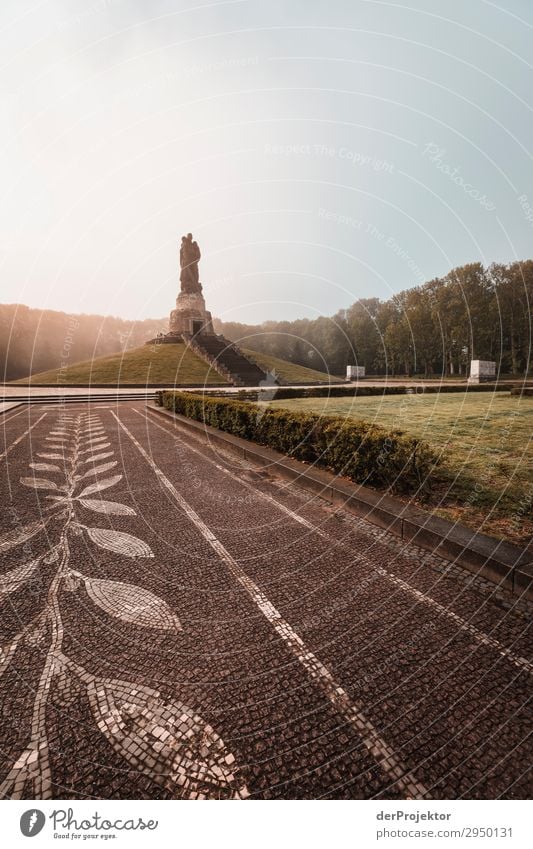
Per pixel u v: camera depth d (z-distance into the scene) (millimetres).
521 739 2186
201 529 5020
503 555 3762
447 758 2098
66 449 10227
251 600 3482
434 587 3643
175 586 3707
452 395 25594
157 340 51125
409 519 4680
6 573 3951
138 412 19500
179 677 2633
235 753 2131
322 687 2545
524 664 2713
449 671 2660
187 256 50250
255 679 2611
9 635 3035
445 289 51031
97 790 1979
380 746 2160
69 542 4660
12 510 5750
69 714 2352
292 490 6648
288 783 1997
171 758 2107
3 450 10070
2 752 2133
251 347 76375
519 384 32094
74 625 3158
